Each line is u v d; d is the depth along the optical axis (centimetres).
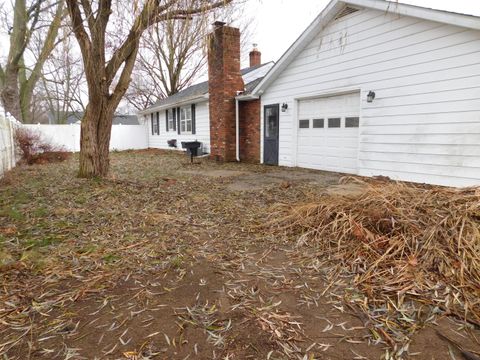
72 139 1753
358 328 185
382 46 686
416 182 645
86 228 363
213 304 211
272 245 317
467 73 553
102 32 605
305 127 934
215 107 1190
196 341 174
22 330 183
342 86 789
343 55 778
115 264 271
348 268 259
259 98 1084
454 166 584
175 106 1647
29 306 207
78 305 210
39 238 327
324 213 352
